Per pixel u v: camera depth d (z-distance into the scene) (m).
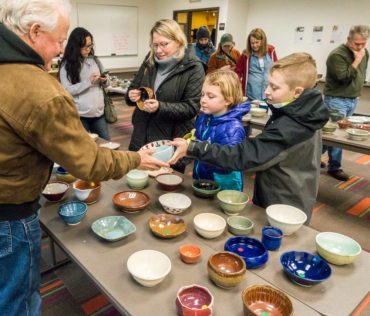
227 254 1.01
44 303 1.81
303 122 1.22
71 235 1.16
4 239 0.96
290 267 1.02
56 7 0.88
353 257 1.02
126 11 7.75
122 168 1.07
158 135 2.13
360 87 3.44
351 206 2.99
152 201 1.43
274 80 1.28
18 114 0.84
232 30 6.70
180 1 7.54
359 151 2.40
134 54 8.25
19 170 0.93
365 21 5.19
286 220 1.26
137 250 1.09
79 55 2.77
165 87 2.03
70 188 1.53
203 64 2.09
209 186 1.53
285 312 0.82
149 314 0.82
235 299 0.88
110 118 3.16
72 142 0.90
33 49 0.87
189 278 0.96
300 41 6.07
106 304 1.82
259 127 2.92
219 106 1.58
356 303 0.89
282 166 1.39
